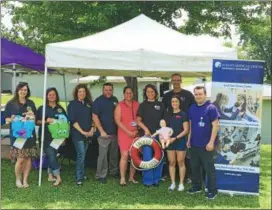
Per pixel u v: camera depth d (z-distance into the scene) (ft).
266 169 35.96
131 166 26.32
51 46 25.17
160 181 26.78
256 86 24.07
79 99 25.44
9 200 22.26
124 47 25.50
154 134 24.95
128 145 25.45
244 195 24.35
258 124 24.18
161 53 24.97
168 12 39.52
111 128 25.89
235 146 24.39
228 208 21.68
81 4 37.65
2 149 32.86
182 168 24.77
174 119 24.39
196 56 25.17
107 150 26.13
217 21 41.39
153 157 24.82
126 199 22.91
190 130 23.50
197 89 22.84
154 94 25.36
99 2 37.19
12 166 30.35
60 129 25.04
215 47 26.73
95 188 24.91
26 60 31.89
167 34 28.40
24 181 24.99
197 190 24.23
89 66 25.11
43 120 24.90
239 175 24.41
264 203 22.81
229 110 24.30
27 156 24.36
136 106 25.68
